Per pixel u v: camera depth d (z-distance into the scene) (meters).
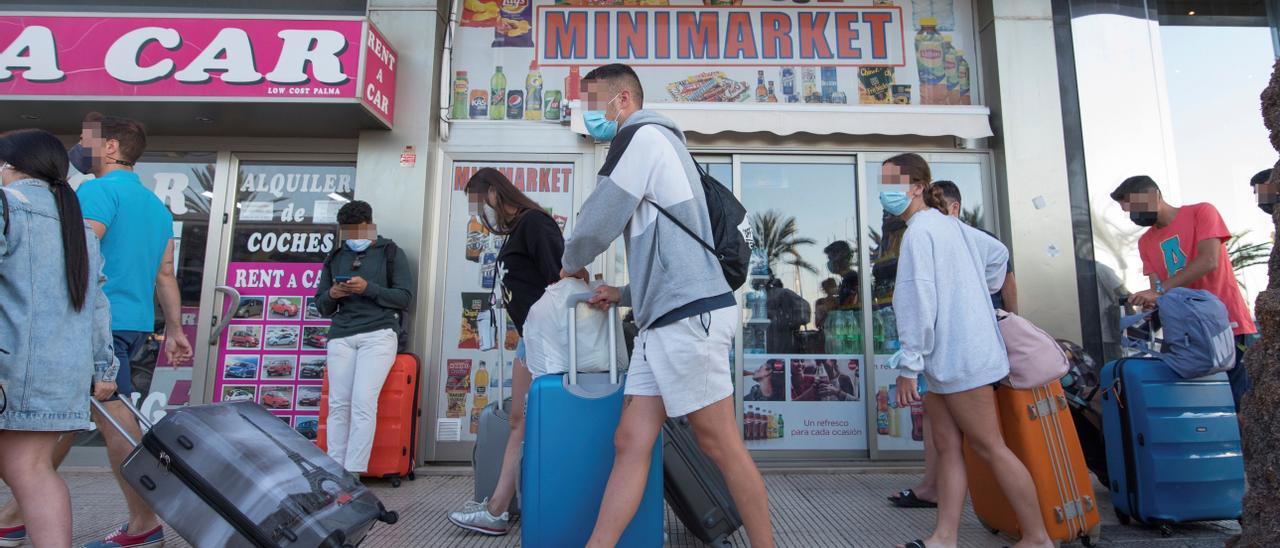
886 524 2.95
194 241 4.39
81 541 2.66
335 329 3.62
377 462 3.66
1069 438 2.53
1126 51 4.42
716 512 2.40
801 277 4.42
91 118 2.66
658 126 2.03
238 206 4.41
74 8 4.52
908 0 4.65
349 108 3.90
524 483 2.09
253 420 2.09
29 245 1.89
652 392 1.92
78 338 1.97
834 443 4.27
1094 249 4.20
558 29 4.62
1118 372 2.81
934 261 2.36
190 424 1.87
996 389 2.54
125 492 2.44
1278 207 1.90
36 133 2.01
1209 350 2.64
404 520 2.96
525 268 2.58
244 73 3.82
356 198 4.21
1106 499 3.37
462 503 3.30
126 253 2.55
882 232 4.44
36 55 3.80
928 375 2.37
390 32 4.38
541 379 2.15
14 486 1.87
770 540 1.90
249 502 1.79
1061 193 4.25
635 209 1.93
